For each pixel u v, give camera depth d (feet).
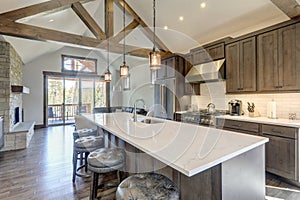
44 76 25.22
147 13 15.23
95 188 6.82
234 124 11.16
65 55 26.78
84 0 13.64
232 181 4.54
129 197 4.08
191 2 12.35
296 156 8.32
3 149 13.99
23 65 23.82
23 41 15.79
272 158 9.25
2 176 9.57
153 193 4.19
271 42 10.24
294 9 8.57
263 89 10.66
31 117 24.23
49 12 12.65
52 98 26.08
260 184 5.43
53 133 20.56
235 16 12.01
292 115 10.05
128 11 15.67
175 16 14.23
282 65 9.75
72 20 16.99
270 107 10.73
